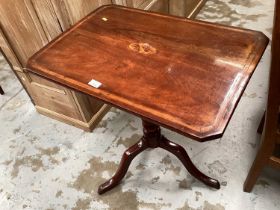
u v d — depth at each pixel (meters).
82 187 1.31
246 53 0.80
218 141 1.39
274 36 0.61
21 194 1.32
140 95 0.73
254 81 1.66
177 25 0.95
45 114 1.67
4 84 1.98
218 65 0.78
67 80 0.80
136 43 0.90
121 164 1.20
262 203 1.15
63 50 0.90
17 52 1.35
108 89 0.75
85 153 1.45
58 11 1.10
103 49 0.89
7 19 1.22
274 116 0.83
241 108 1.53
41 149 1.50
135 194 1.25
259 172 1.07
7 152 1.51
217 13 2.26
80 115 1.47
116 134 1.51
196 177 1.22
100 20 1.02
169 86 0.74
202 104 0.68
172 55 0.83
